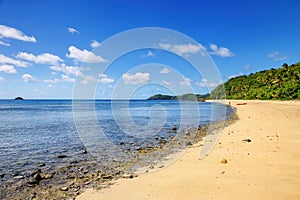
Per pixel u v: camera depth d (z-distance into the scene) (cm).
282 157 973
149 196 652
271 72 12606
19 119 3394
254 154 1042
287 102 7156
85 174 889
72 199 661
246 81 14175
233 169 840
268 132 1677
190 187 691
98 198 658
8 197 686
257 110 4372
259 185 676
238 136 1586
